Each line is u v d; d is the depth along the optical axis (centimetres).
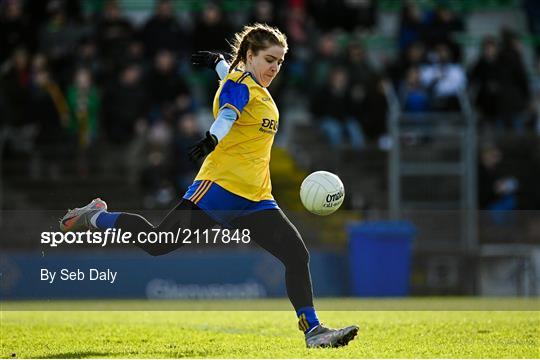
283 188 6297
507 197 6141
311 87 6612
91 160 6147
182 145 6034
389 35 7931
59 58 6669
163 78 6431
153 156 6028
